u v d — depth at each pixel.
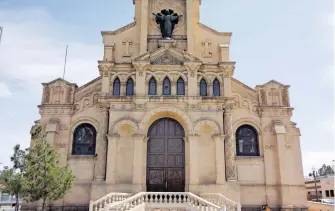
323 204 40.53
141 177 33.81
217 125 35.59
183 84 37.38
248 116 37.84
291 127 37.62
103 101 36.50
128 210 26.33
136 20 41.75
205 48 40.81
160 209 28.23
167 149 36.09
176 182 34.97
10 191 26.59
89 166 35.50
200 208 27.11
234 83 39.16
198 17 42.22
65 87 38.28
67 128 36.69
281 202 34.69
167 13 42.19
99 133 35.97
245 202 34.94
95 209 27.98
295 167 36.12
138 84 36.72
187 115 35.69
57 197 28.20
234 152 36.25
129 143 35.56
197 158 34.28
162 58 38.06
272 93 38.88
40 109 37.28
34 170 27.09
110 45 39.38
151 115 35.78
